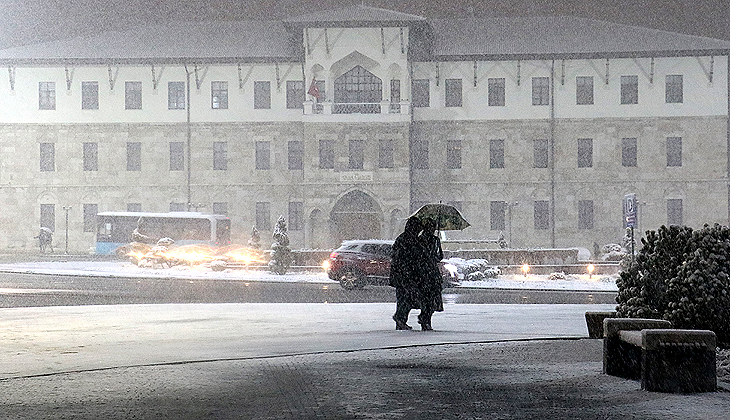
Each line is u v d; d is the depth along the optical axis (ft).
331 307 92.02
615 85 272.72
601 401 33.42
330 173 268.41
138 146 281.74
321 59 267.18
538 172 274.36
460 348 50.01
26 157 282.15
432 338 55.77
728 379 38.47
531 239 274.36
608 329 39.68
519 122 274.77
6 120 281.54
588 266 170.60
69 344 54.29
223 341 55.67
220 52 276.62
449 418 30.25
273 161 278.87
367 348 50.49
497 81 276.21
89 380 38.96
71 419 30.35
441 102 275.59
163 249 196.44
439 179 275.39
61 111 281.74
